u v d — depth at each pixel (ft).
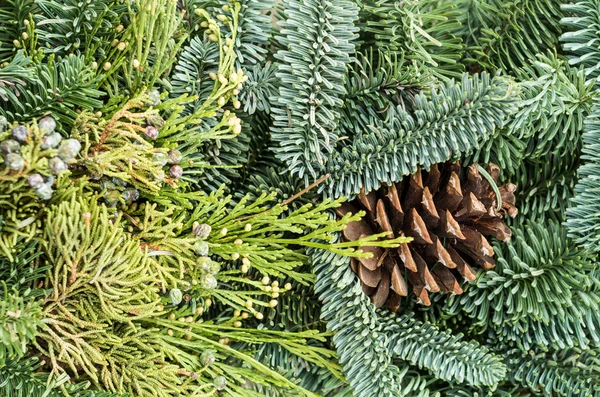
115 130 1.59
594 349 1.84
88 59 1.64
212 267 1.64
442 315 1.82
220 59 1.67
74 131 1.60
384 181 1.75
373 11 1.78
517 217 1.86
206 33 1.71
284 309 1.82
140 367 1.67
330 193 1.75
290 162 1.73
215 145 1.74
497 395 1.86
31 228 1.57
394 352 1.79
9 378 1.59
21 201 1.57
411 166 1.73
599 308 1.80
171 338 1.69
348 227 1.75
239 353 1.72
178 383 1.71
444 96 1.73
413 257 1.76
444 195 1.76
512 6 1.83
